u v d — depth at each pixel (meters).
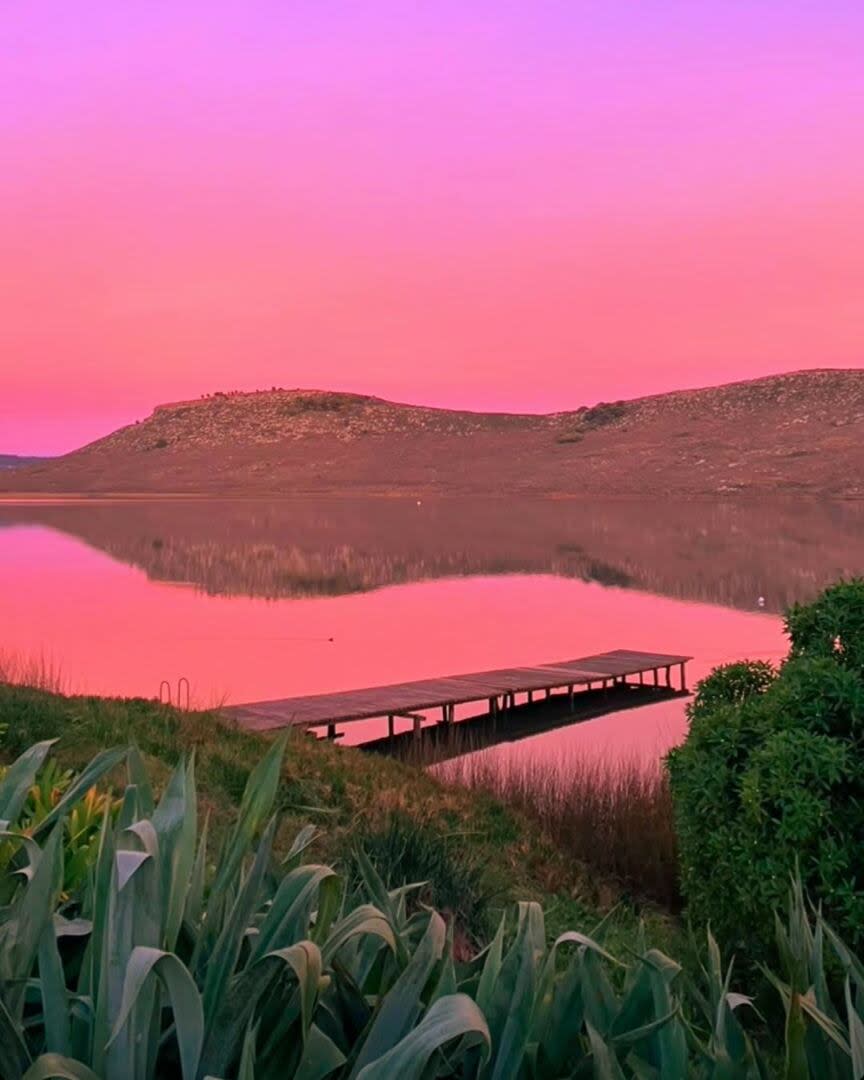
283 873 2.44
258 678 31.62
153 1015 1.73
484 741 24.47
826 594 7.35
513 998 1.96
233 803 11.64
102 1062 1.70
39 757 2.38
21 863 2.30
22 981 1.83
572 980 2.08
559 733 25.70
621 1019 2.07
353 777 14.02
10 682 16.45
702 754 6.91
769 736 6.61
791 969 2.11
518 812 13.73
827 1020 1.88
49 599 53.84
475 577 68.00
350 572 71.06
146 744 12.71
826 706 6.60
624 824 12.57
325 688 30.08
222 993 1.83
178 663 33.97
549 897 10.34
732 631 44.06
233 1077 1.81
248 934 2.07
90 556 83.62
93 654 35.53
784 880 6.23
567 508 187.38
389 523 138.88
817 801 6.18
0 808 2.32
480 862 10.14
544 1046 2.02
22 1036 1.76
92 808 3.77
